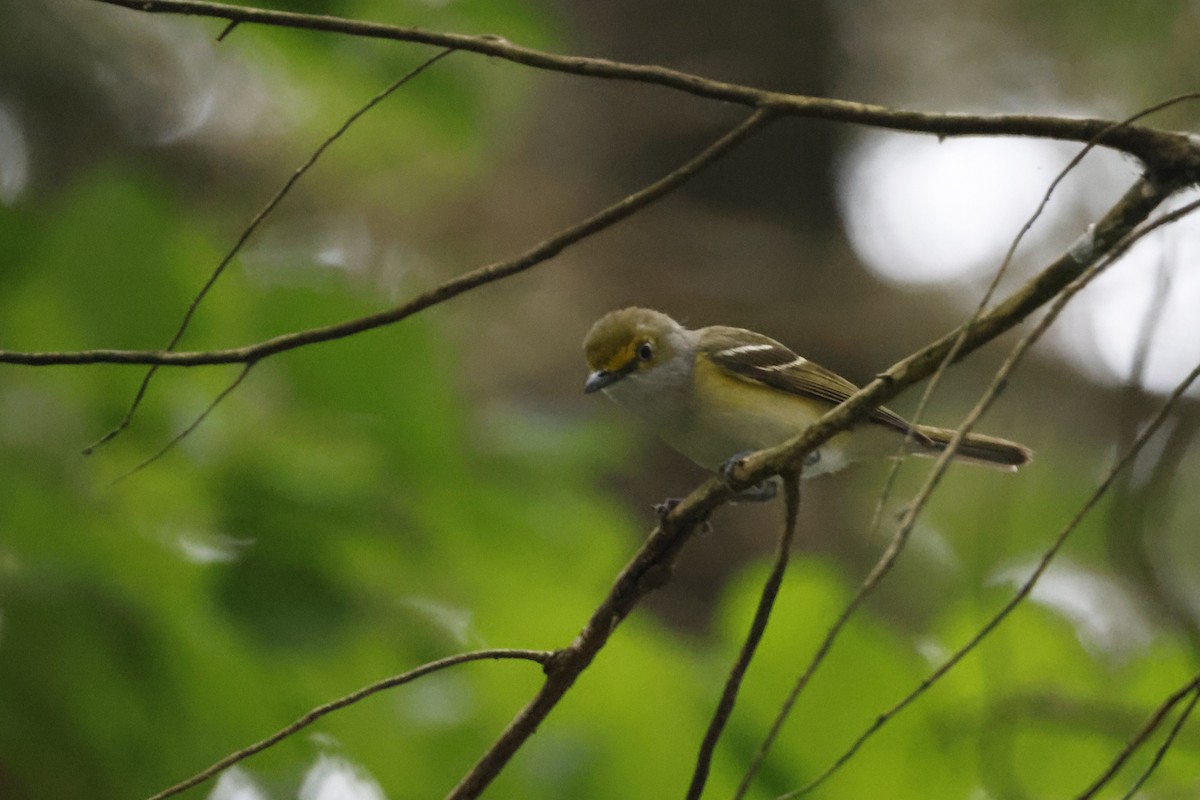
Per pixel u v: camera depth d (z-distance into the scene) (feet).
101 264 30.17
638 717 31.81
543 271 59.93
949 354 19.67
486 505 30.83
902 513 18.94
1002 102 63.21
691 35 63.77
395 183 60.23
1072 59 59.31
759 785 31.40
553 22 38.04
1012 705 30.73
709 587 57.57
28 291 30.35
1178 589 30.50
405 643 30.53
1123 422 26.55
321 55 35.50
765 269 61.82
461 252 60.03
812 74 65.10
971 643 18.90
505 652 22.49
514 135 61.46
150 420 29.96
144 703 28.94
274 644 27.86
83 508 29.40
